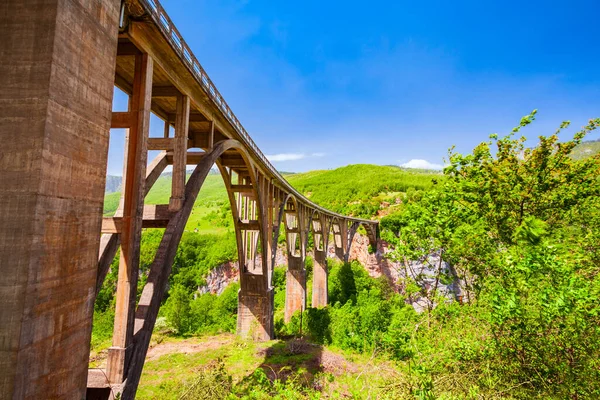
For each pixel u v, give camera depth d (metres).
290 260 36.91
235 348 25.14
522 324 6.95
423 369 7.02
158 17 7.96
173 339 30.06
